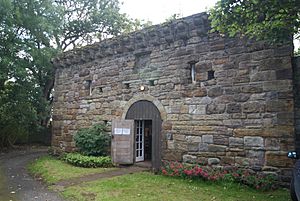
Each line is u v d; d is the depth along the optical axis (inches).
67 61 462.9
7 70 513.3
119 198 211.0
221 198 211.9
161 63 336.2
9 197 228.5
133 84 364.8
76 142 402.0
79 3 796.6
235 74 277.4
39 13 573.0
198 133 296.5
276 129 249.3
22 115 586.2
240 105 271.4
